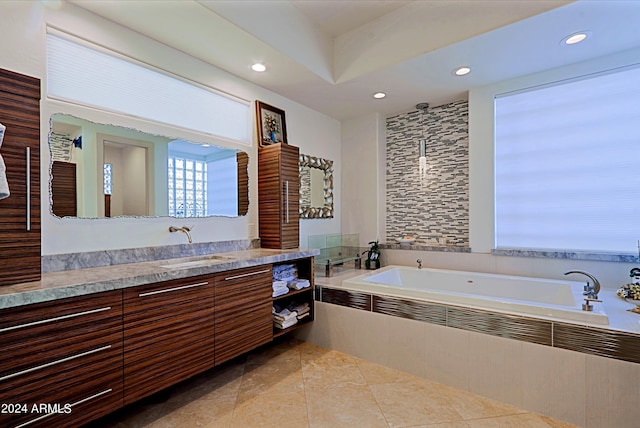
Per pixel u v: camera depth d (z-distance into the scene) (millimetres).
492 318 1958
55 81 1762
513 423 1711
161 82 2264
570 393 1719
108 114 1983
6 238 1345
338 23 2732
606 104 2492
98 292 1402
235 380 2164
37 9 1697
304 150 3549
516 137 2891
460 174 3404
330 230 3908
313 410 1816
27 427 1198
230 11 2004
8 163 1368
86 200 1875
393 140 3895
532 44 2268
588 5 1829
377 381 2158
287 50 2428
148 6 1854
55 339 1276
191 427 1666
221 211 2662
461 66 2613
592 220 2568
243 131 2863
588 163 2574
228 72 2717
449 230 3471
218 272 1958
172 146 2334
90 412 1372
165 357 1664
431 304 2188
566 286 2451
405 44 2510
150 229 2191
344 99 3361
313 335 2832
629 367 1580
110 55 1993
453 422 1711
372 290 2557
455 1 2248
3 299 1138
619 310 1948
